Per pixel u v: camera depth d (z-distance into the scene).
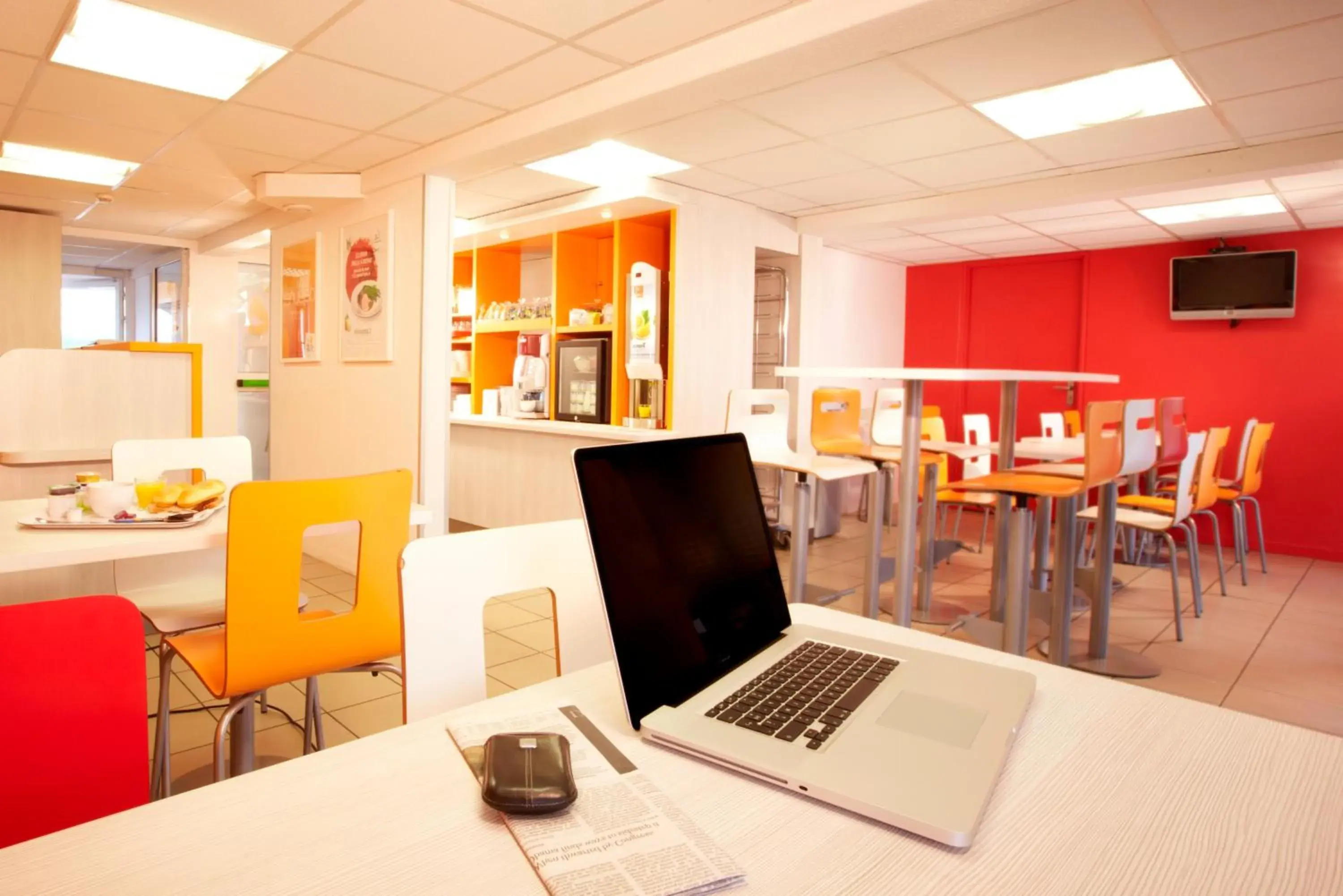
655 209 4.96
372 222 4.65
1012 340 7.07
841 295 6.89
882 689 0.84
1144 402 2.87
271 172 4.74
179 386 3.55
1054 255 6.81
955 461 6.28
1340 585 4.65
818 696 0.82
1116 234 5.91
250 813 0.61
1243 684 3.02
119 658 0.91
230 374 7.61
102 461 3.32
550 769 0.64
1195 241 6.06
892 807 0.60
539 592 4.22
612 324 5.21
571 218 5.25
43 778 0.85
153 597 2.12
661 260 5.54
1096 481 2.60
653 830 0.58
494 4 2.60
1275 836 0.59
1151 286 6.27
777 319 6.03
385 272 4.54
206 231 6.88
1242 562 4.62
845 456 3.38
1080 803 0.64
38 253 6.14
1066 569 3.00
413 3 2.60
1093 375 3.21
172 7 2.67
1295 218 5.27
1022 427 7.01
